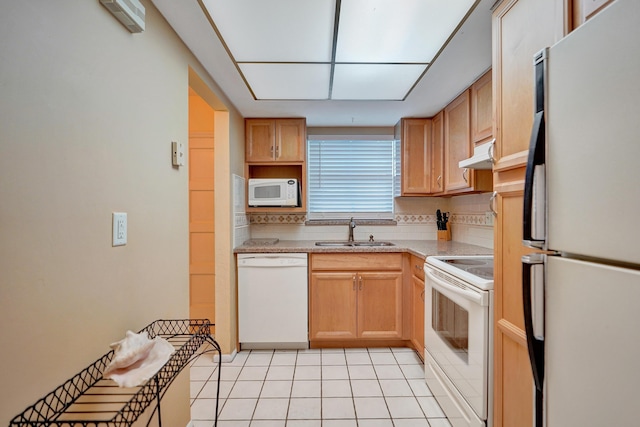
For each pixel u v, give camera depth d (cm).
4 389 67
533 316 73
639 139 49
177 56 149
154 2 125
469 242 274
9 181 68
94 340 94
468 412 142
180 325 151
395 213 319
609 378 55
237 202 259
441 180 260
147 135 124
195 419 169
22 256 71
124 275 109
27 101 72
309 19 135
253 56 169
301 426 163
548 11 94
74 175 86
